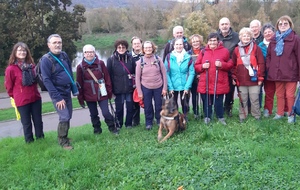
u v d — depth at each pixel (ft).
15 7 103.50
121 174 15.28
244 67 21.48
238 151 16.74
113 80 23.40
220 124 21.62
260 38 23.65
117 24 209.05
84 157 16.92
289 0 155.02
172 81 23.13
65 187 14.40
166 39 146.30
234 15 147.54
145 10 169.68
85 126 32.68
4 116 53.78
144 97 22.61
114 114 23.09
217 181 13.91
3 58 101.45
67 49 105.50
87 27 208.33
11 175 16.03
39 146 19.98
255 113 22.45
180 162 16.01
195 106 24.76
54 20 106.11
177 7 157.48
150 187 13.96
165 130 21.97
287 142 17.48
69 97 19.88
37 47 103.35
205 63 21.22
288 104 21.20
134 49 23.77
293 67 20.45
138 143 19.76
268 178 13.75
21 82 20.01
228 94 24.47
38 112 21.62
